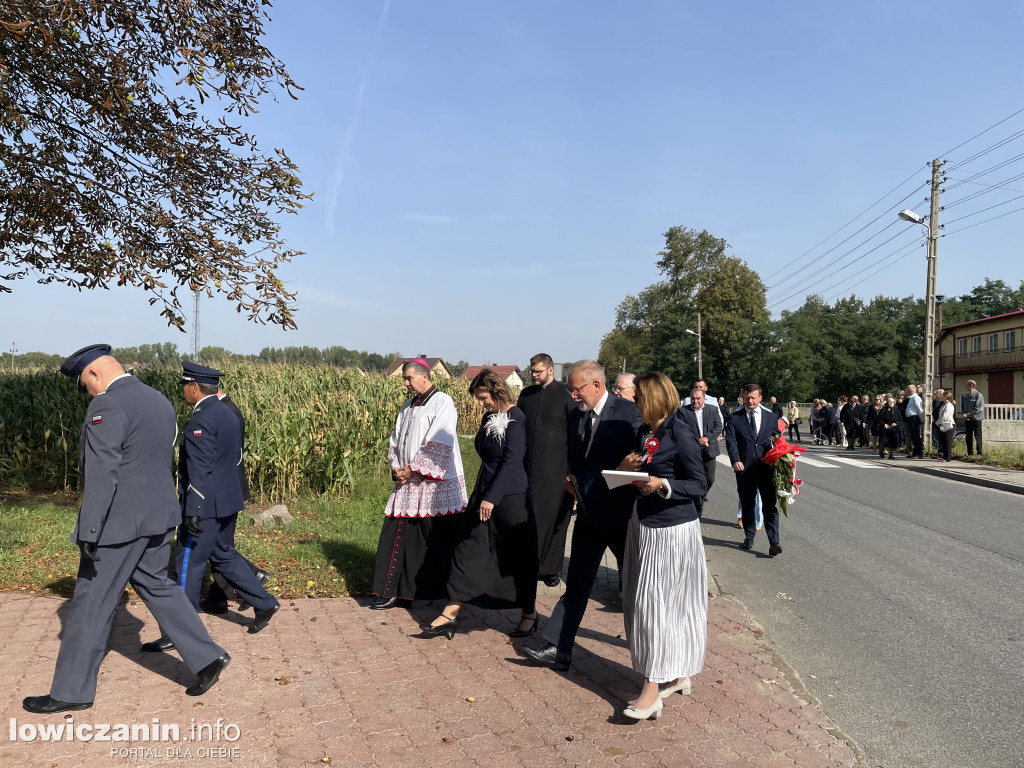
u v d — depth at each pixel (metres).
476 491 4.62
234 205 7.56
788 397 51.25
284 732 3.23
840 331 56.28
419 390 5.16
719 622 5.05
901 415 19.22
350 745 3.13
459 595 4.50
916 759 3.23
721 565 6.88
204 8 6.71
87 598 3.37
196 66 6.46
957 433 19.88
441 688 3.77
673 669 3.42
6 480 9.47
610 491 3.96
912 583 6.23
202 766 2.93
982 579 6.37
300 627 4.63
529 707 3.57
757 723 3.47
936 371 53.62
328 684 3.76
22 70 6.46
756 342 51.81
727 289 54.47
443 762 3.02
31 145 6.81
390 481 10.66
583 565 4.05
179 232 7.24
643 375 3.72
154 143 7.04
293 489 9.34
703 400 8.38
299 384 12.27
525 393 5.43
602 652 4.41
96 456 3.29
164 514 3.46
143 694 3.55
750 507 7.55
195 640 3.52
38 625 4.36
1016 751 3.32
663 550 3.50
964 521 9.23
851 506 10.41
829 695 3.93
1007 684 4.09
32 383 10.38
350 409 10.34
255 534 6.93
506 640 4.56
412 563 5.02
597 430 4.04
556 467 5.25
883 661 4.43
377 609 5.07
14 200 6.77
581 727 3.38
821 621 5.21
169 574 5.25
